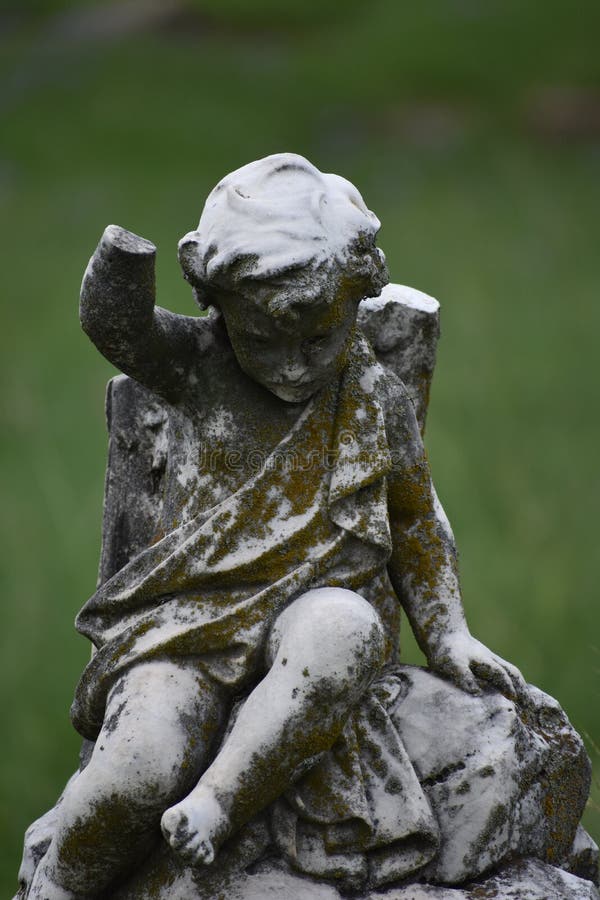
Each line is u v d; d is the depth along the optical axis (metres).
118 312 3.91
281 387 4.11
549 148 22.98
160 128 24.09
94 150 23.00
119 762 3.88
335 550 4.12
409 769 4.12
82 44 29.78
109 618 4.27
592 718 7.65
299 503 4.14
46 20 32.94
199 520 4.16
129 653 4.11
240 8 31.77
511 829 4.21
